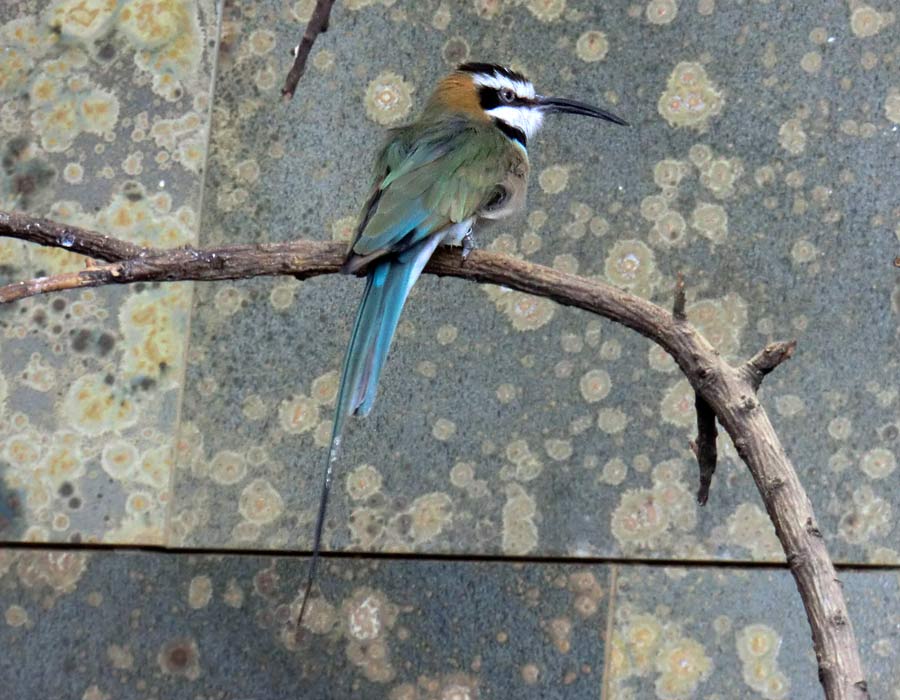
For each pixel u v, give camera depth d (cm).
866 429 920
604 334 946
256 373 964
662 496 924
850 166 954
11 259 980
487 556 928
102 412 962
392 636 924
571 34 994
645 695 905
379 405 951
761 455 642
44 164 1001
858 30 970
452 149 869
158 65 1011
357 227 814
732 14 981
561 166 967
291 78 650
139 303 973
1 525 949
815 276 941
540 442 938
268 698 922
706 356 672
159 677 929
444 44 1004
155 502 950
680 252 952
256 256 724
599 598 916
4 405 965
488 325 955
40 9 1022
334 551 936
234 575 939
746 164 959
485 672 915
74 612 939
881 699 889
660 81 977
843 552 907
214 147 999
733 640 906
